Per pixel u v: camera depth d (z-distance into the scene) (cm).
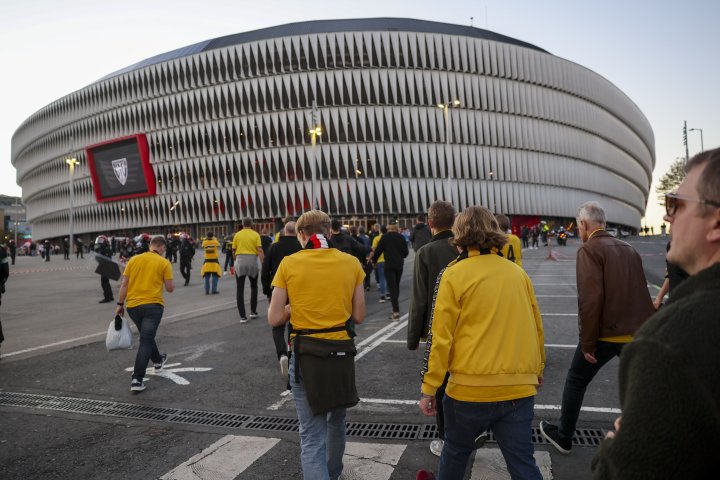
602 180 8156
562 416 370
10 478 357
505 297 254
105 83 7450
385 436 418
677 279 435
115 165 7212
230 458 380
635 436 92
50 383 600
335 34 6191
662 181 5938
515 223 6912
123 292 577
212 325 970
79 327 988
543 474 337
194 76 6662
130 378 612
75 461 383
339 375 307
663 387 89
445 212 377
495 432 258
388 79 6241
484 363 247
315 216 347
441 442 378
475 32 6950
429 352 258
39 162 9219
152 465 373
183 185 6812
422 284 364
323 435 309
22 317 1136
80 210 8069
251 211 6425
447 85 6378
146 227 7319
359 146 6231
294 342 311
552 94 7181
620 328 341
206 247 1519
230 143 6519
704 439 86
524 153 6825
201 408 499
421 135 6300
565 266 2111
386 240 982
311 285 316
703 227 111
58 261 4138
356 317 334
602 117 8162
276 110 6328
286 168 6303
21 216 17088
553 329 824
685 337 91
